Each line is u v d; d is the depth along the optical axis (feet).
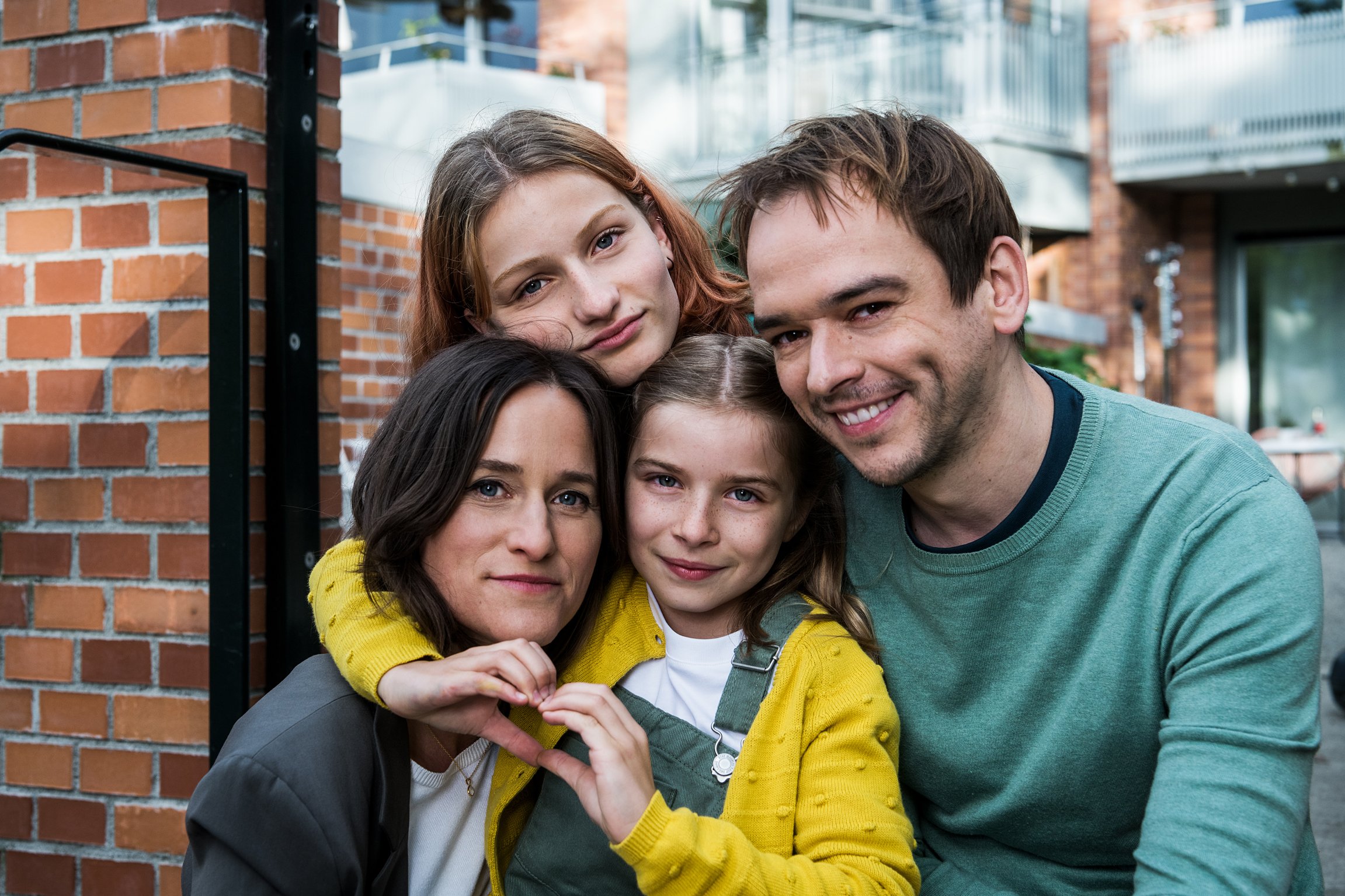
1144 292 32.32
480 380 3.91
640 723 4.18
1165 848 3.45
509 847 4.20
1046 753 4.09
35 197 6.25
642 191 5.22
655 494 4.19
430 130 25.53
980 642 4.20
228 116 5.95
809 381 3.89
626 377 4.71
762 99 30.32
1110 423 4.13
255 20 6.12
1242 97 29.78
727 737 4.09
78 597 6.26
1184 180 31.17
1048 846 4.27
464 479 3.85
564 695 3.50
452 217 4.91
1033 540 4.07
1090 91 31.63
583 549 4.02
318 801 3.58
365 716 3.90
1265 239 33.01
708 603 4.16
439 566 3.95
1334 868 9.71
